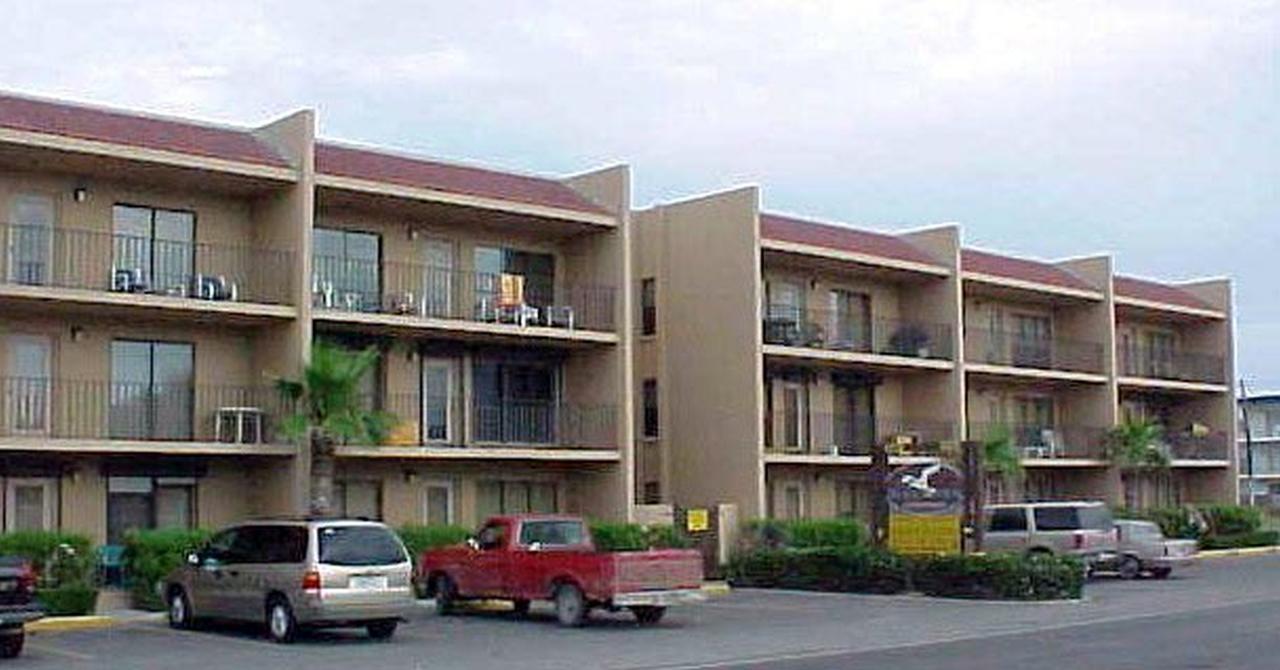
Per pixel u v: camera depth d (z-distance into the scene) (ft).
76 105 107.55
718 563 130.00
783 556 122.72
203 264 109.09
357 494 117.08
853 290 155.53
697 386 140.67
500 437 125.08
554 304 129.49
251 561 81.51
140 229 107.34
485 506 124.98
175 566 94.63
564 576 88.53
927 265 153.89
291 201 108.58
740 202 138.21
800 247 140.67
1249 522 184.44
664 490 141.69
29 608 71.26
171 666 68.03
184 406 108.78
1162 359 191.62
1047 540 126.11
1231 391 196.75
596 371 128.77
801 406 149.38
